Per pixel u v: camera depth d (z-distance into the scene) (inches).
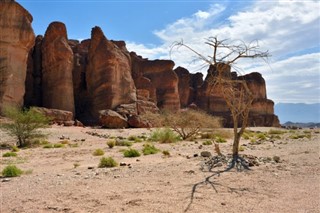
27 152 734.5
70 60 2076.8
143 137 1218.6
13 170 406.6
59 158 613.0
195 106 3061.0
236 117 484.1
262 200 255.3
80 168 459.5
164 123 1293.1
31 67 2142.0
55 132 1284.4
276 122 3309.5
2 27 1638.8
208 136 1223.5
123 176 367.9
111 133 1408.7
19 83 1707.7
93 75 2215.8
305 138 1147.9
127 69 2316.7
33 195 276.5
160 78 2974.9
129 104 2171.5
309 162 462.6
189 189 294.7
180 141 1064.2
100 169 438.3
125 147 848.9
